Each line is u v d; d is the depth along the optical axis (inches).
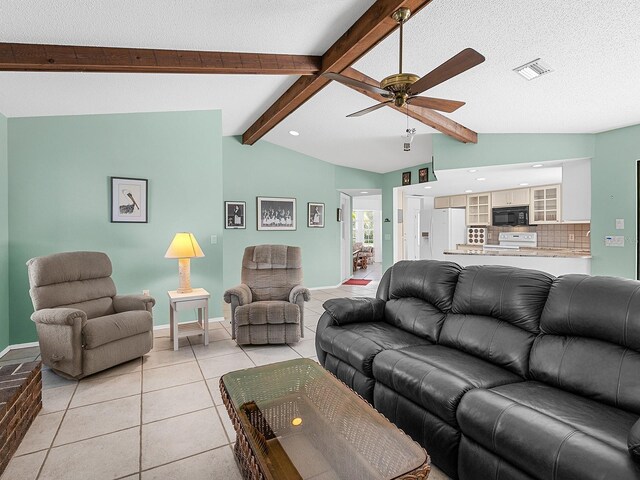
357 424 60.6
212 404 97.3
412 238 338.3
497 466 57.5
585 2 81.4
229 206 243.3
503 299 84.4
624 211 155.6
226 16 93.4
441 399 67.5
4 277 134.8
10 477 68.6
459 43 104.4
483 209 302.8
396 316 111.6
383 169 294.7
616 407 59.3
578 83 118.9
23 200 140.0
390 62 122.0
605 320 65.3
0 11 81.0
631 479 41.3
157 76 128.8
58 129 145.8
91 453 76.1
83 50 101.0
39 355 133.3
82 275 128.0
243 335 141.4
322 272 287.9
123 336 118.6
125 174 159.5
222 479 68.7
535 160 173.6
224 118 203.0
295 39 110.9
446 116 160.7
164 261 169.2
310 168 277.3
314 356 133.9
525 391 65.6
